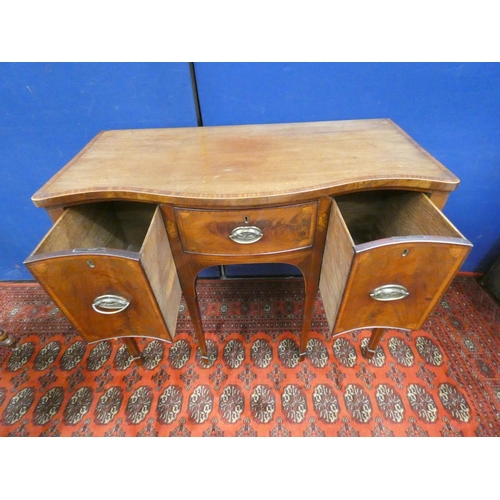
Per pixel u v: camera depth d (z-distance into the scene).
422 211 0.71
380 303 0.67
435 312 1.23
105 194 0.64
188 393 1.01
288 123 0.94
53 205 0.65
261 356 1.10
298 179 0.64
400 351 1.10
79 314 0.67
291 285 1.37
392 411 0.94
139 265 0.56
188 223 0.67
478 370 1.04
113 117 0.96
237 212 0.64
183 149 0.79
